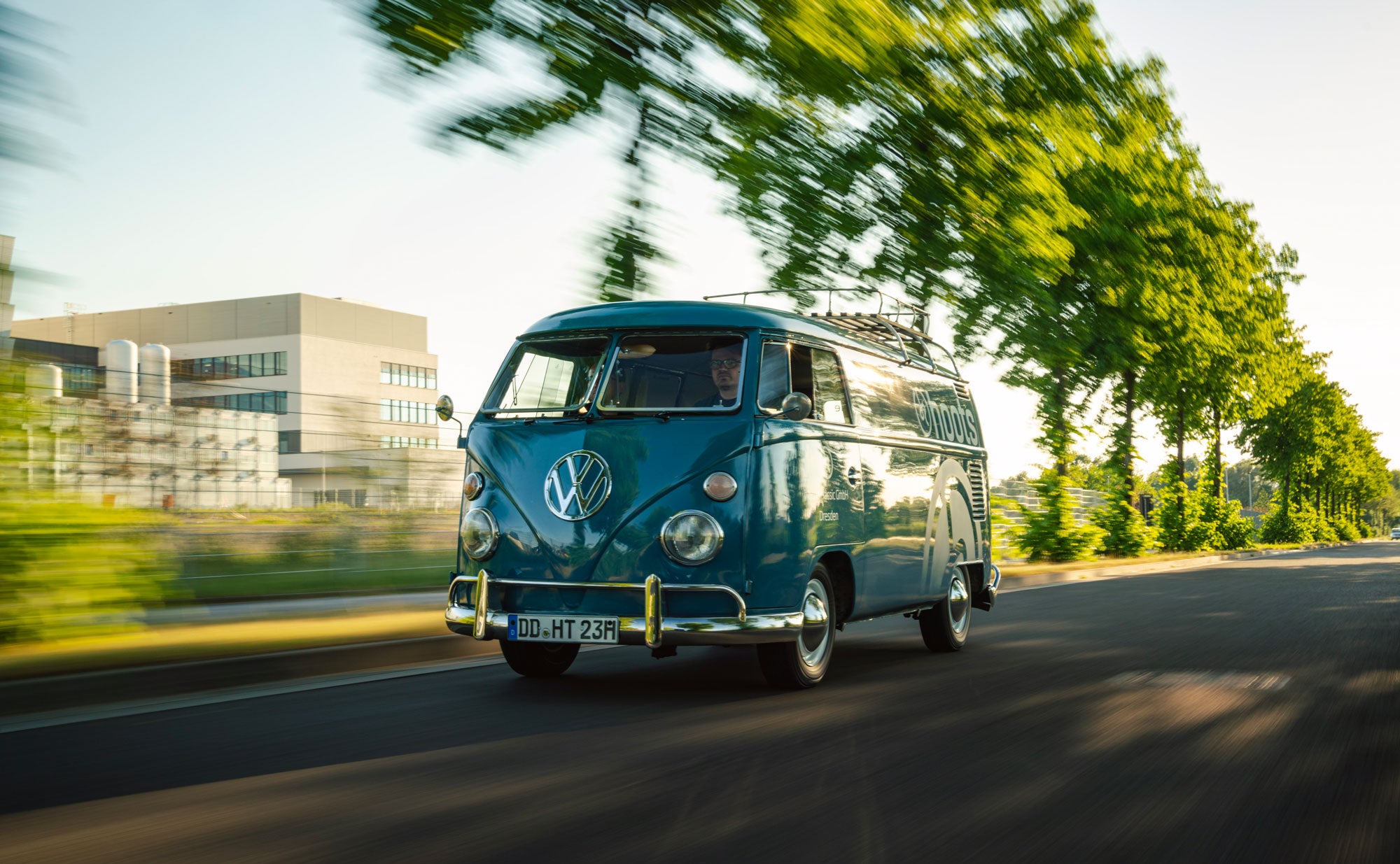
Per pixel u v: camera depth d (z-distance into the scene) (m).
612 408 7.54
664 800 4.60
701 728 6.21
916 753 5.58
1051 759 5.45
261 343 97.56
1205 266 31.05
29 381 8.54
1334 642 10.64
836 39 10.07
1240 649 10.06
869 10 10.57
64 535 8.35
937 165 12.37
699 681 8.16
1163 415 38.00
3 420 8.35
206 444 11.10
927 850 3.95
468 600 7.62
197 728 6.14
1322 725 6.34
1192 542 40.00
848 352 8.73
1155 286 26.14
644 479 7.25
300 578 12.51
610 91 9.05
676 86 9.55
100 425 9.52
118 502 9.45
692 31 9.38
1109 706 7.02
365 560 13.40
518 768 5.17
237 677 7.71
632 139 9.55
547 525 7.35
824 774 5.09
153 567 9.30
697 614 7.12
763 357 7.61
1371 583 20.48
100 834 4.05
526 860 3.77
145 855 3.80
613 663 9.20
